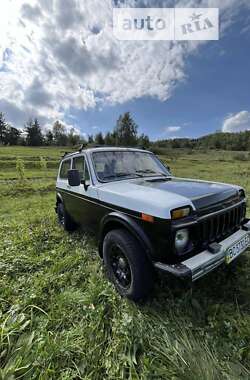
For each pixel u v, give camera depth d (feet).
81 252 12.07
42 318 7.30
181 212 6.69
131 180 10.46
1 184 45.14
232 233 8.62
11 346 6.12
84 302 7.95
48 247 13.03
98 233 10.34
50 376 5.41
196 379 5.19
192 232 7.07
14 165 84.64
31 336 6.35
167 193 7.81
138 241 7.91
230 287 8.64
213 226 7.63
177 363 5.58
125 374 5.55
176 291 8.50
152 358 5.83
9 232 15.69
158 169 12.69
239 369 5.47
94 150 11.53
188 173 61.62
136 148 13.19
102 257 10.19
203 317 7.27
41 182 49.37
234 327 6.78
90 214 10.71
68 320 7.29
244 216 9.68
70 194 13.23
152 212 6.99
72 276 9.82
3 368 5.58
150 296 8.24
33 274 10.02
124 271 8.62
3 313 7.66
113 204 8.77
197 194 7.76
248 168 71.67
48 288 8.96
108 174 10.78
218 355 5.89
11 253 11.82
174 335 6.53
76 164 12.71
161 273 6.79
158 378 5.33
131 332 6.52
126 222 7.97
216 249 7.17
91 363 5.79
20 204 27.61
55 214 20.26
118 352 6.09
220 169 74.28
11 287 8.93
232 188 9.20
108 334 6.70
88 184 10.71
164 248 6.74
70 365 5.76
